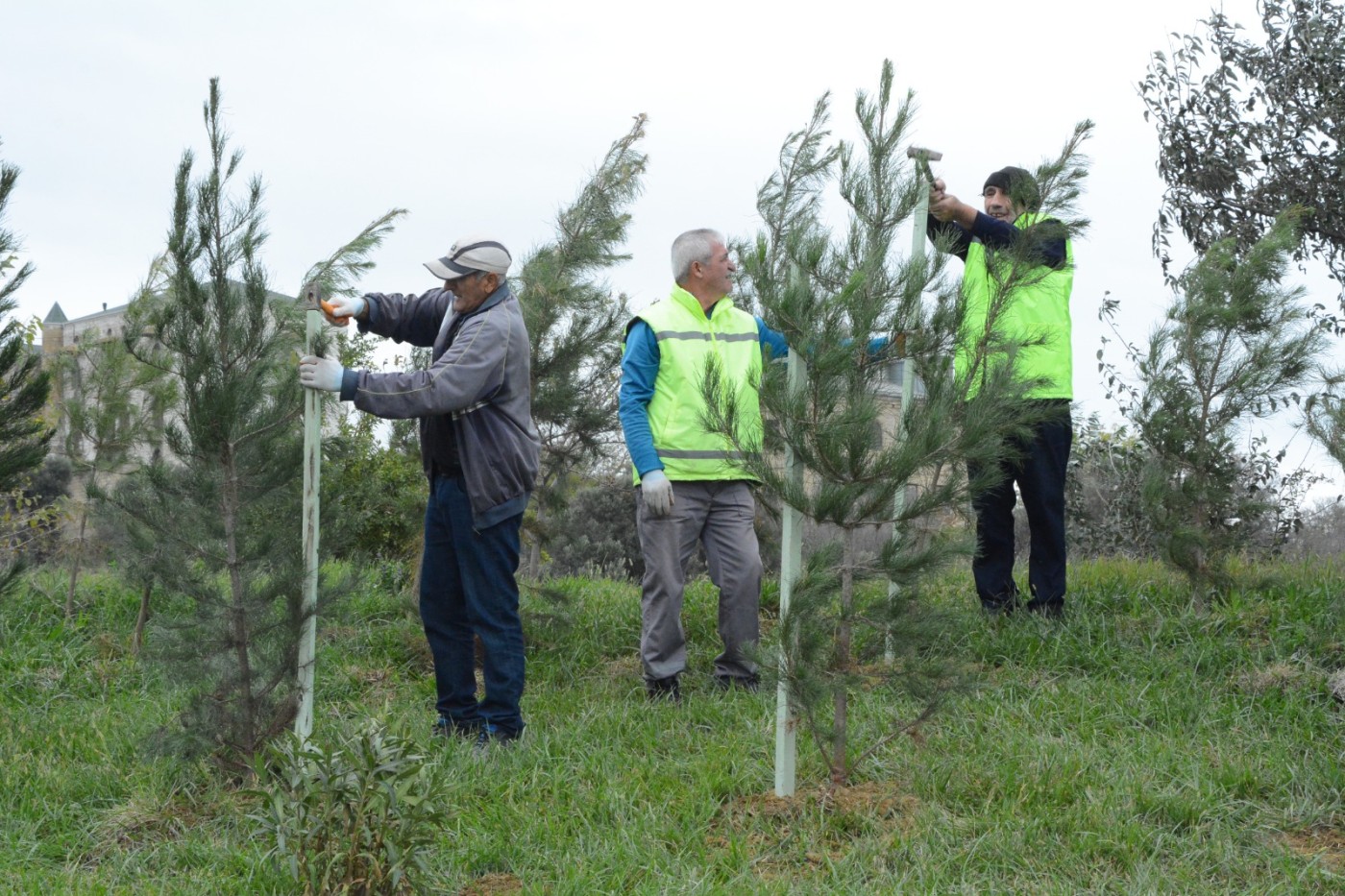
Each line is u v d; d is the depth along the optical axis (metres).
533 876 3.84
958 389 4.21
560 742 5.01
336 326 5.32
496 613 5.11
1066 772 4.43
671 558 5.89
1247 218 9.17
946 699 4.36
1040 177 4.88
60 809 4.49
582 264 6.76
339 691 6.17
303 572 4.66
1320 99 8.98
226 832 4.18
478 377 4.89
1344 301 9.05
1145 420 6.62
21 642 6.70
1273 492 8.38
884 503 4.14
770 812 4.22
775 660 4.22
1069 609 6.52
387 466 8.69
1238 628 6.15
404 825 3.57
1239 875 3.81
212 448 4.64
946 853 3.90
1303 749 4.80
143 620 6.73
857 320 4.06
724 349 5.96
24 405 5.61
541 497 7.17
